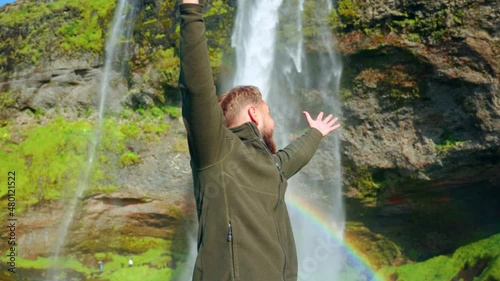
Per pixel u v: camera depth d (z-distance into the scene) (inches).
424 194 986.7
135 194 1095.6
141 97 1123.9
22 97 1219.2
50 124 1191.6
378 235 1063.0
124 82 1155.3
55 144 1159.0
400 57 917.8
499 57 861.2
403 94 930.1
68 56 1195.9
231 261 88.7
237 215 90.9
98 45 1176.2
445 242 1036.5
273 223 93.5
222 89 1052.5
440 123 917.8
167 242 1129.4
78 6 1216.2
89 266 1120.2
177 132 1099.3
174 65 1082.7
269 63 1008.9
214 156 91.7
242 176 93.5
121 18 1163.9
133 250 1128.2
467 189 972.6
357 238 1068.5
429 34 893.8
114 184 1107.9
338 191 1015.6
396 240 1060.5
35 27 1243.2
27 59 1225.4
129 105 1147.9
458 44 875.4
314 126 121.0
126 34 1149.1
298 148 113.6
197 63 89.0
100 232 1119.0
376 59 937.5
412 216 1040.8
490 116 869.8
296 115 1010.7
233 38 1026.1
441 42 885.8
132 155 1109.1
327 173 1008.9
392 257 1059.9
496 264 856.3
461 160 907.4
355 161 983.0
